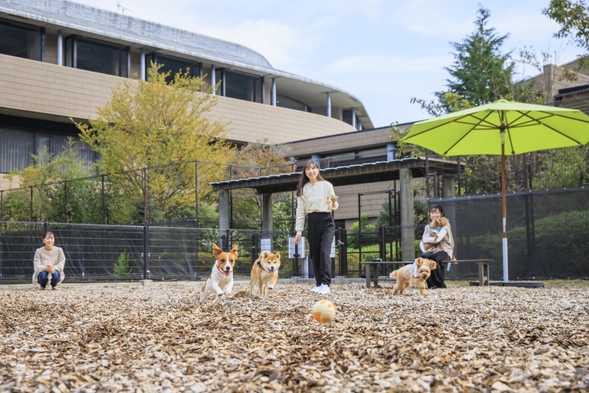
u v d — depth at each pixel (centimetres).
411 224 1386
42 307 726
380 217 2175
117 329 506
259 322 525
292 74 3478
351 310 614
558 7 1515
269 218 1780
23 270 1491
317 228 852
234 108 3216
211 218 2048
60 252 1223
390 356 366
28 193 2284
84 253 1505
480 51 3092
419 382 300
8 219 2288
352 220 2848
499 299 736
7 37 2661
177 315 596
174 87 2214
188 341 439
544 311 600
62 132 2792
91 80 2756
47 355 402
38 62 2609
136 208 2002
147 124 2139
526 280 1202
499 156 1714
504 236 1070
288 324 509
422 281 815
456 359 354
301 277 1633
